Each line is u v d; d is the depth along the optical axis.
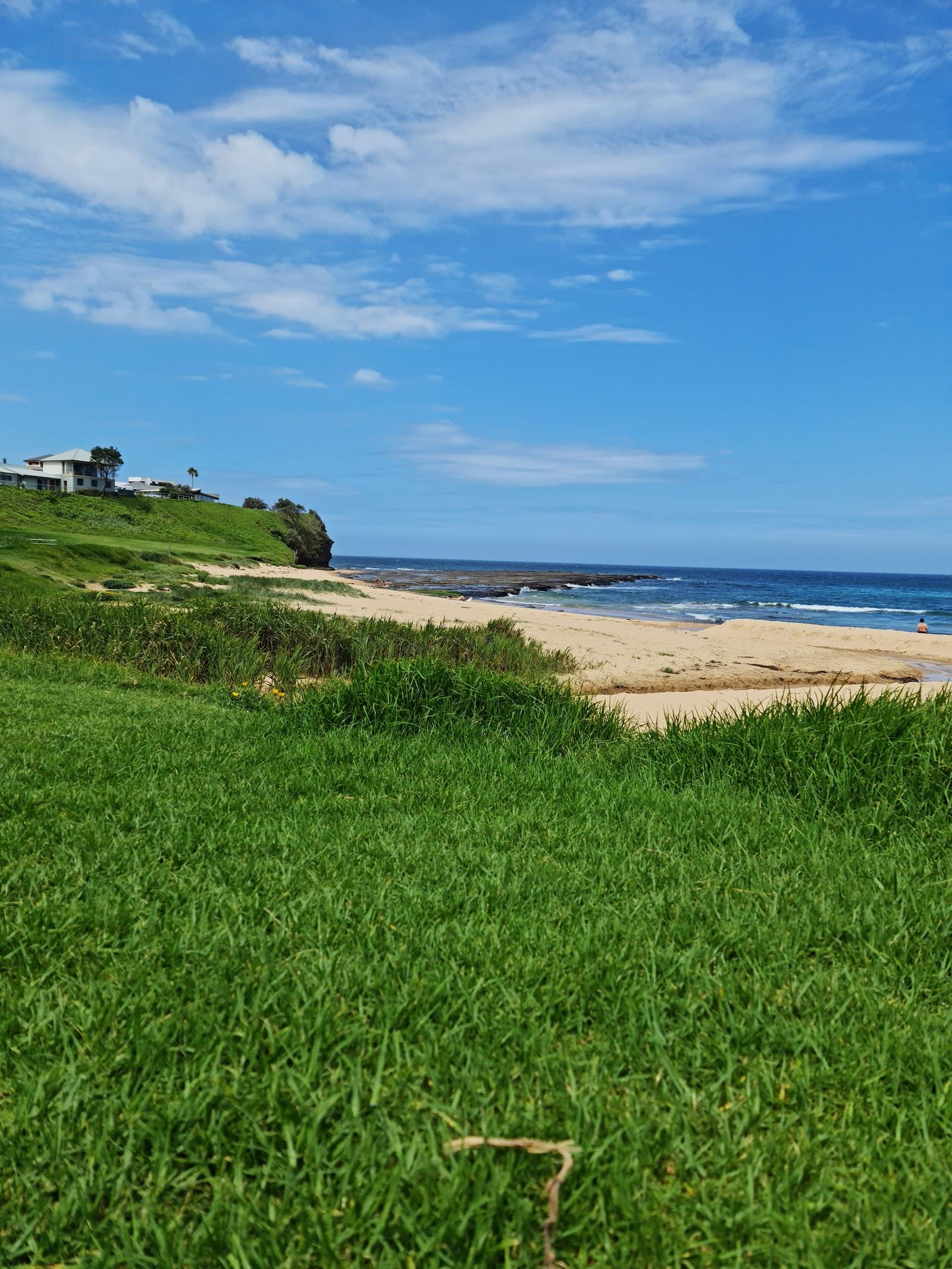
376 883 3.80
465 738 7.74
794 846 4.67
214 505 110.31
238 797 5.21
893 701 6.50
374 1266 1.74
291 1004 2.63
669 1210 1.90
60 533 65.25
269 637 15.99
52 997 2.67
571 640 23.73
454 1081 2.30
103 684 11.02
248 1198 1.88
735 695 15.53
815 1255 1.75
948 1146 2.12
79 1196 1.87
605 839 4.66
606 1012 2.66
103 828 4.40
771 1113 2.23
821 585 133.12
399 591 56.03
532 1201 1.89
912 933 3.42
